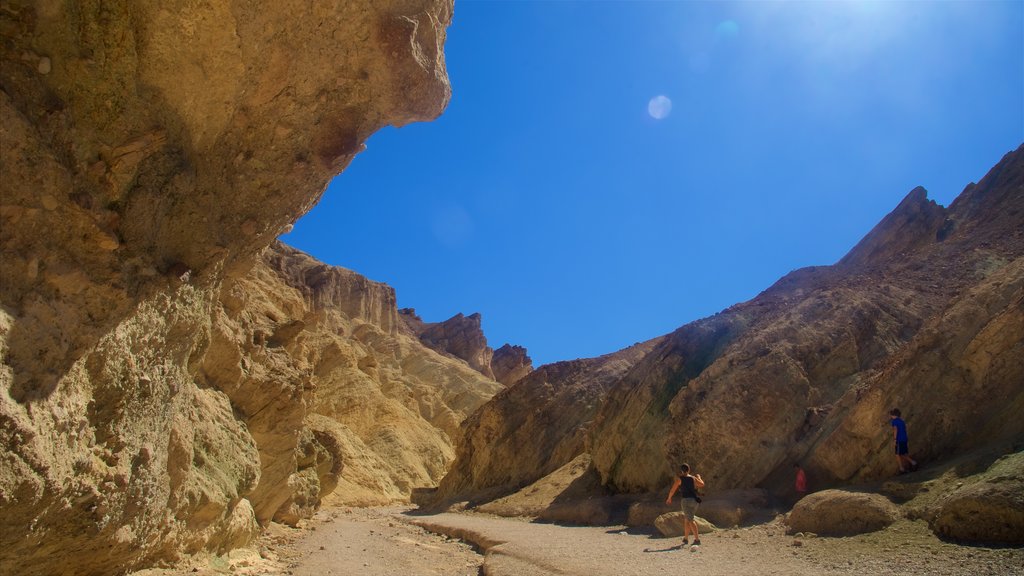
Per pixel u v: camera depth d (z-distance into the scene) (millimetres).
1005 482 8617
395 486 47156
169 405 6809
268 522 14273
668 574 8633
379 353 89812
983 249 19969
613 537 14039
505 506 25203
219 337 10477
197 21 5250
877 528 10109
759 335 18984
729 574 8430
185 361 7078
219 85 5746
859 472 13281
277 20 5758
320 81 6473
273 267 89250
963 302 13781
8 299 4215
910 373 13266
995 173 24453
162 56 5281
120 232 5215
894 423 12242
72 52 4789
